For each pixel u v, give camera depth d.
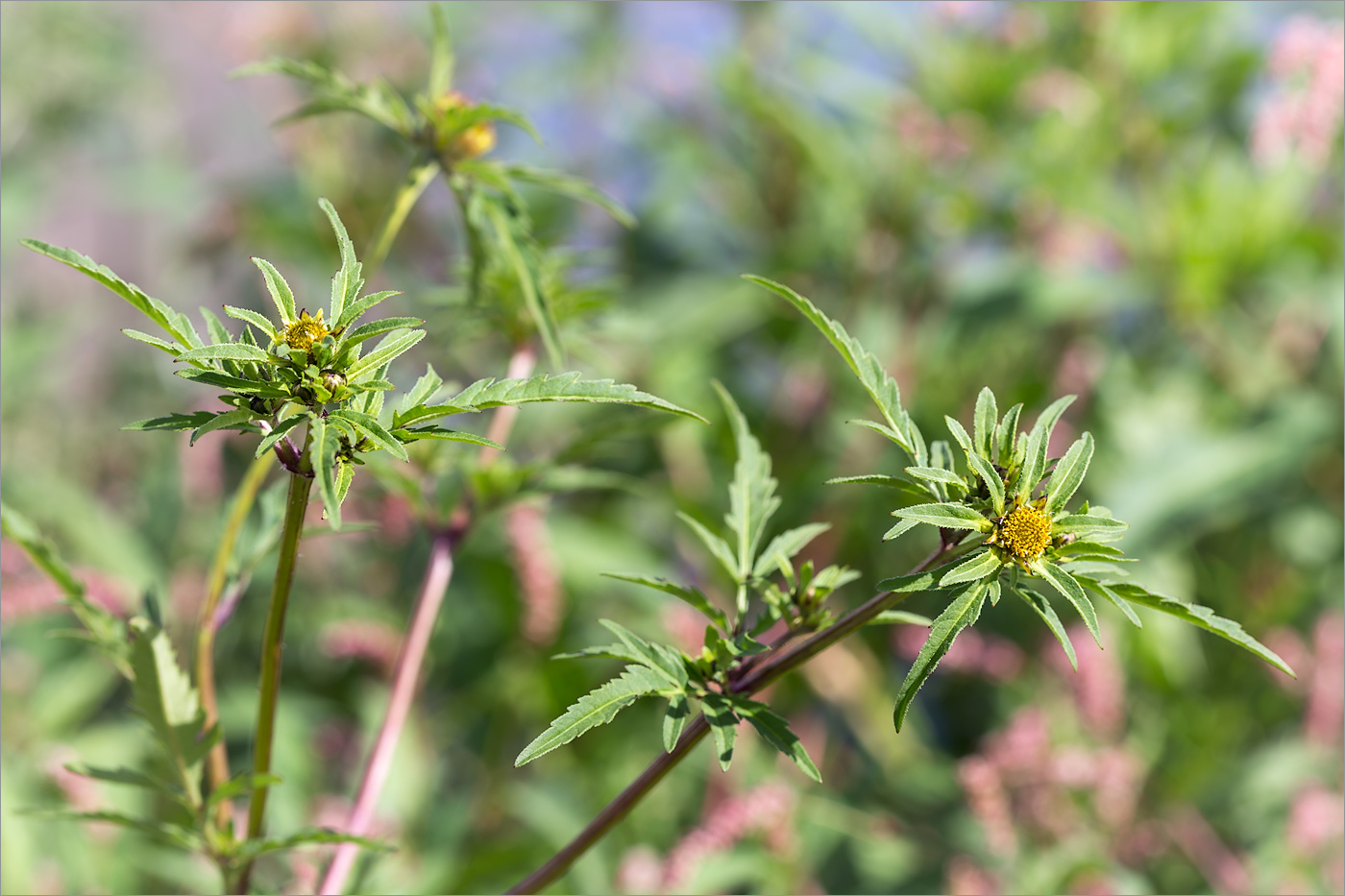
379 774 0.87
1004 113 1.62
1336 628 1.47
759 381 1.68
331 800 1.20
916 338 1.62
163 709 0.77
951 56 1.64
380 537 1.44
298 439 0.85
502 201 0.87
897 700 0.67
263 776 0.75
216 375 0.66
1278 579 1.56
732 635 0.73
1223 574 1.54
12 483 1.51
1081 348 1.64
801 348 1.58
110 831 1.21
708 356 1.60
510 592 1.37
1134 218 1.58
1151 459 1.48
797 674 1.45
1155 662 1.41
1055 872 1.28
